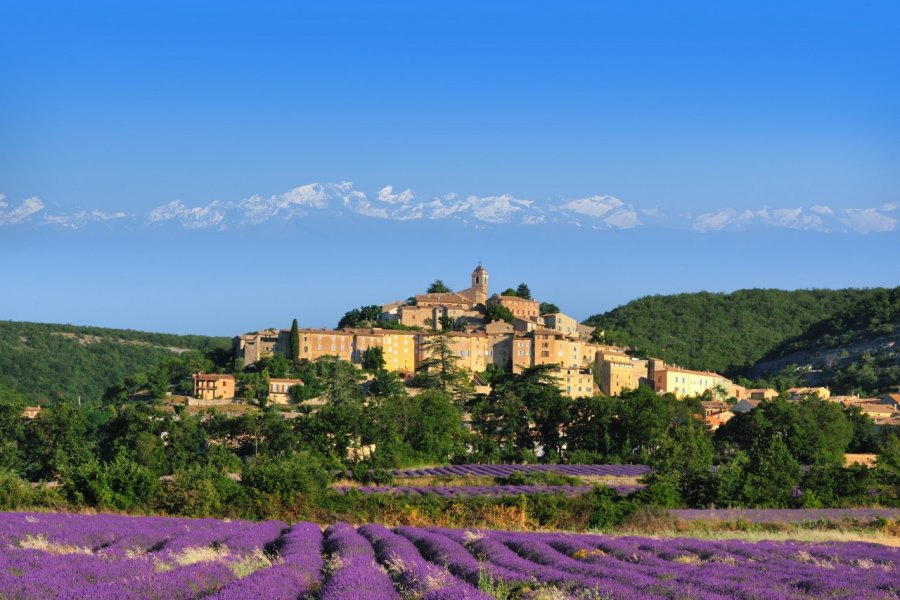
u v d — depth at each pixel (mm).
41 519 81875
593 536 82250
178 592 44938
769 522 99875
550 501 105562
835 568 60000
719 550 69500
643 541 76000
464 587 47031
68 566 49562
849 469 132500
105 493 106312
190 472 113250
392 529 91375
